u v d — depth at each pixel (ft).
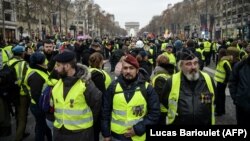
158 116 17.58
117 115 17.53
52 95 18.21
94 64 23.52
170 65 23.80
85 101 17.69
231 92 23.12
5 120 24.43
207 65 97.81
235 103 23.03
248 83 22.18
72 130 17.61
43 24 255.29
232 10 271.90
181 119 17.67
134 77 17.62
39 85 23.97
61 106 17.69
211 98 17.76
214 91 17.95
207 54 96.32
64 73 17.72
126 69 17.39
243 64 22.76
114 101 17.60
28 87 25.75
